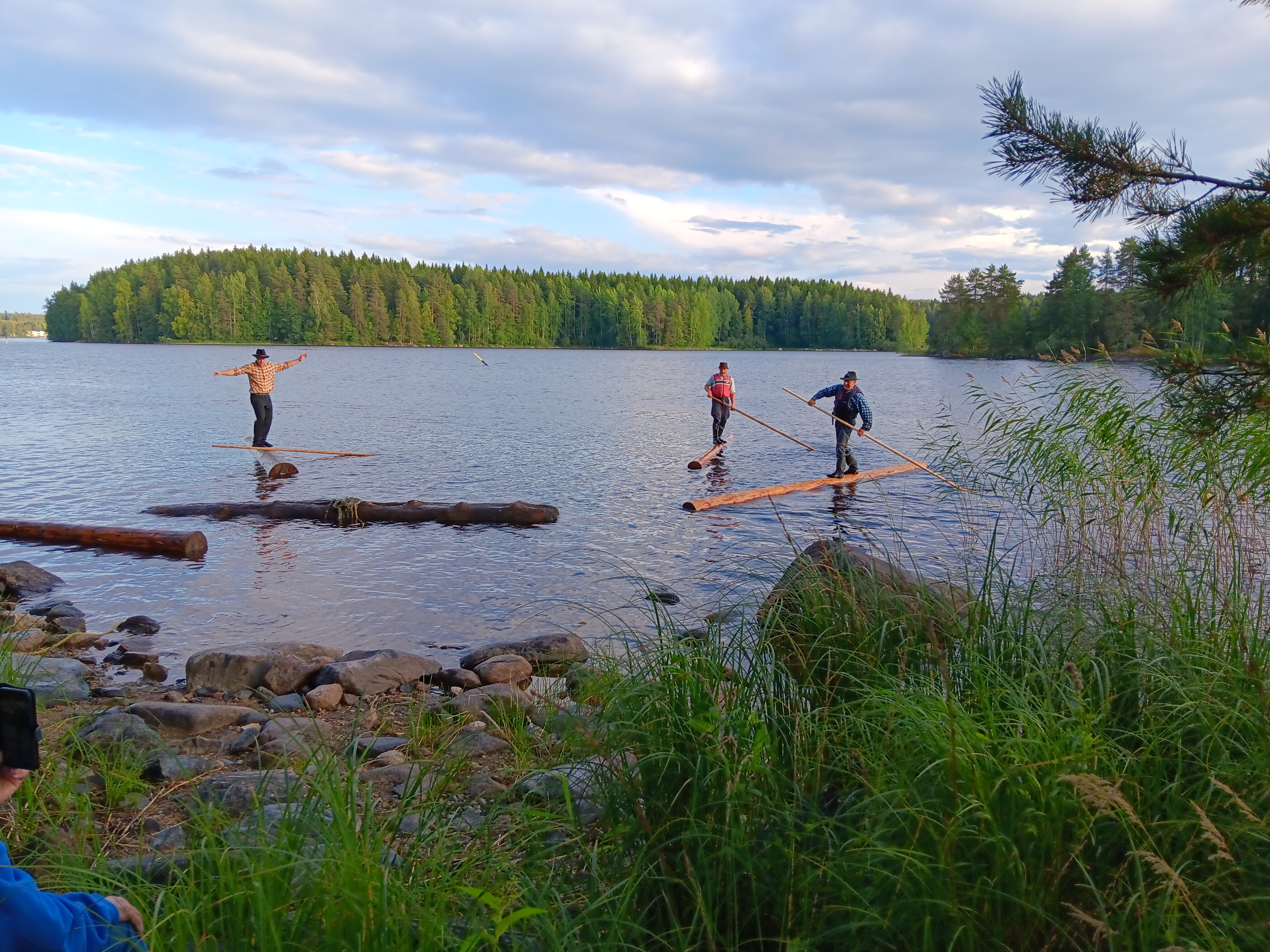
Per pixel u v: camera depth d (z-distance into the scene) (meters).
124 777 4.34
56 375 57.31
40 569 9.83
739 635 4.12
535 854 3.09
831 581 4.66
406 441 23.02
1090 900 2.61
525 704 5.98
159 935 2.49
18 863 3.37
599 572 10.10
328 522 12.96
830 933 2.59
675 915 2.84
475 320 163.62
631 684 3.60
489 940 2.41
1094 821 2.64
